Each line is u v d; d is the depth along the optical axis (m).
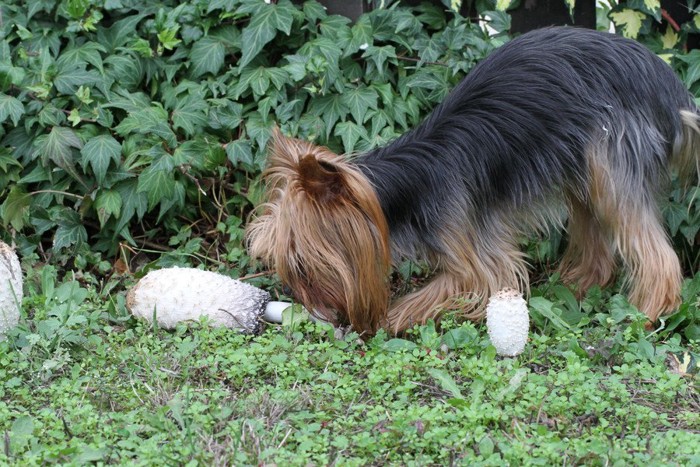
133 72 2.01
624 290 1.90
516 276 1.85
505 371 1.72
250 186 1.99
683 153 1.88
